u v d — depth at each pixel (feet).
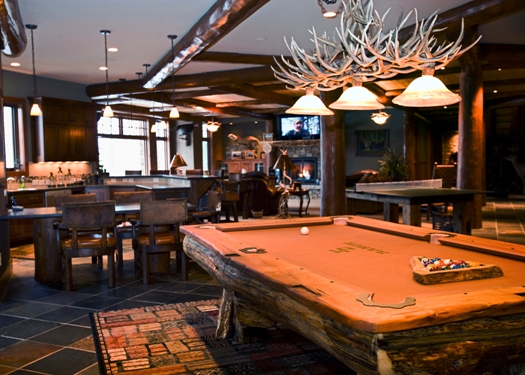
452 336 5.70
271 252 9.62
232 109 51.08
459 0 18.44
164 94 41.01
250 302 10.90
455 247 9.84
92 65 29.71
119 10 18.97
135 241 18.06
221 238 10.64
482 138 29.22
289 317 7.22
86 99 37.19
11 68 30.42
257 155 62.85
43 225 17.54
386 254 9.30
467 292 6.19
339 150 27.12
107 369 10.03
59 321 13.23
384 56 9.50
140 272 17.99
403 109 51.31
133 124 51.21
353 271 7.95
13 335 12.19
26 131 32.19
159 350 11.04
